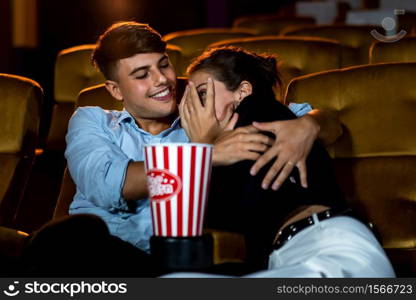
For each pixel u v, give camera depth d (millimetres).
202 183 1220
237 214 1536
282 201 1502
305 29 3748
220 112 1656
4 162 2188
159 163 1205
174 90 1793
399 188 2035
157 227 1232
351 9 6066
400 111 2078
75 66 2926
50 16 6219
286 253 1437
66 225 1348
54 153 2820
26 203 2607
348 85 2129
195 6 7074
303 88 2162
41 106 2273
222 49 1698
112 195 1651
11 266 1420
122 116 1833
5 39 5766
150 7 6797
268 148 1539
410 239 1977
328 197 1521
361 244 1387
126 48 1735
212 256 1241
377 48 2840
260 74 1691
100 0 6426
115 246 1436
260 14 7398
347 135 2113
